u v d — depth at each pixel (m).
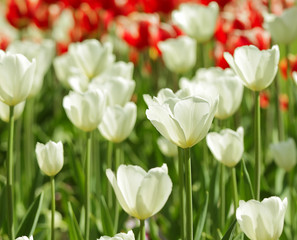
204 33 4.71
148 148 5.42
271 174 4.89
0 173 6.03
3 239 3.63
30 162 5.14
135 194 2.03
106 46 4.03
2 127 6.66
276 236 2.03
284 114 5.99
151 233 3.63
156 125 2.04
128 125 2.98
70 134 6.14
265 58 2.39
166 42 4.84
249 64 2.42
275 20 3.94
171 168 4.66
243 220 2.00
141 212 2.05
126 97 3.29
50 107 7.00
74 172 4.05
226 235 2.28
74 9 6.25
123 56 8.03
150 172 1.98
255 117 2.54
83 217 3.51
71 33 6.47
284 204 2.02
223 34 5.06
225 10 6.14
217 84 2.90
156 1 6.01
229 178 3.56
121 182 2.03
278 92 4.50
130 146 5.78
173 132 2.03
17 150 4.63
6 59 2.27
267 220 1.98
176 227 4.04
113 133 2.99
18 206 4.44
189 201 2.11
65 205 4.11
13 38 7.93
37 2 6.71
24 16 6.67
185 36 5.20
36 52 4.15
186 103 1.96
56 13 7.12
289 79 4.70
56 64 5.28
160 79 7.19
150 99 2.05
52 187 2.53
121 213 3.52
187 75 7.08
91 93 2.64
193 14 4.65
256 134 2.55
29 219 2.80
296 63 4.54
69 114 2.72
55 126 6.21
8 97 2.34
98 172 3.94
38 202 2.82
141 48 5.72
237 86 2.91
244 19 4.91
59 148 2.46
